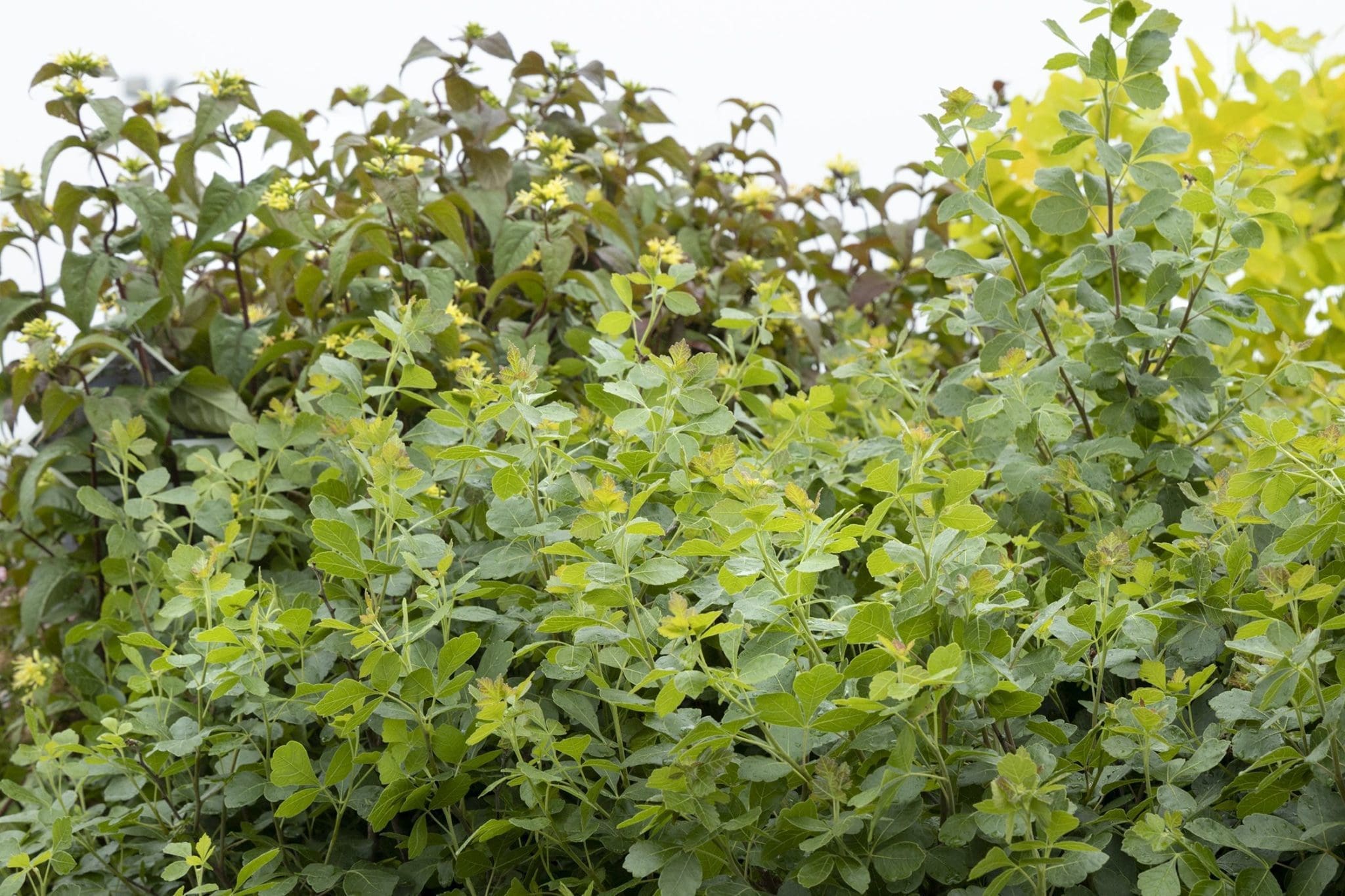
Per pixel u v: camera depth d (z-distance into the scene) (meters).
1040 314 1.65
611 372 1.43
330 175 2.54
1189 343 1.56
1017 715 1.14
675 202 2.96
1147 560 1.28
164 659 1.32
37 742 1.63
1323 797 1.11
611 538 1.13
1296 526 1.18
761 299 1.92
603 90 2.61
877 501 1.64
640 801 1.22
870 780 1.07
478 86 2.62
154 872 1.61
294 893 1.47
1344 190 3.14
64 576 2.13
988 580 1.06
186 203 2.50
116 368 2.36
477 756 1.31
